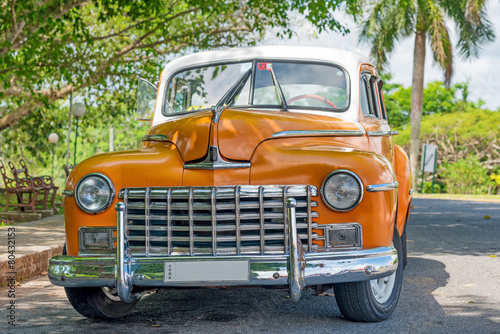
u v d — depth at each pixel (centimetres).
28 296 595
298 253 410
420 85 3041
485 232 1092
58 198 1634
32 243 795
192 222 420
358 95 551
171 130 479
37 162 2942
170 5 1742
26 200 1560
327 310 519
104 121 2561
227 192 418
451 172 3556
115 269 421
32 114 2362
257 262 411
